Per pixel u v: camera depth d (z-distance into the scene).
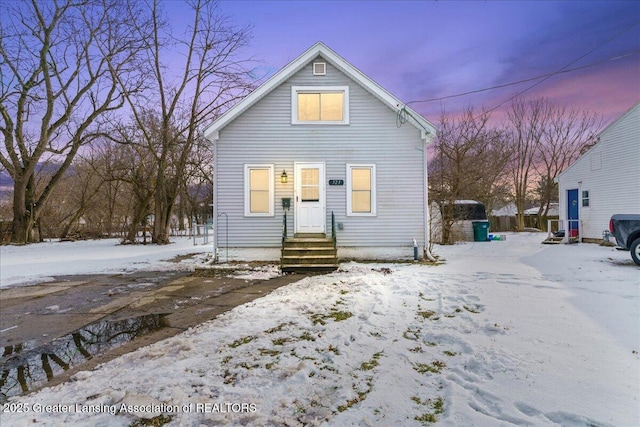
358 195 11.51
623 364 3.30
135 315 5.69
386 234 11.38
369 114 11.48
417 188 11.41
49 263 11.70
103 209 36.34
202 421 2.55
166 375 3.30
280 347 3.99
